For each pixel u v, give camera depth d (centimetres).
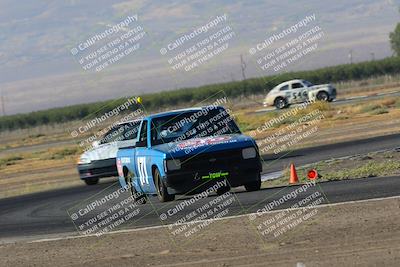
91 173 5553
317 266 2238
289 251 2462
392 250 2317
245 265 2344
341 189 3600
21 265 2684
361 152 5484
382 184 3625
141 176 3891
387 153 5009
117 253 2716
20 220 3938
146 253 2669
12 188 6425
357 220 2795
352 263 2230
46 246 2988
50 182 6444
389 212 2861
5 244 3150
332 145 6369
